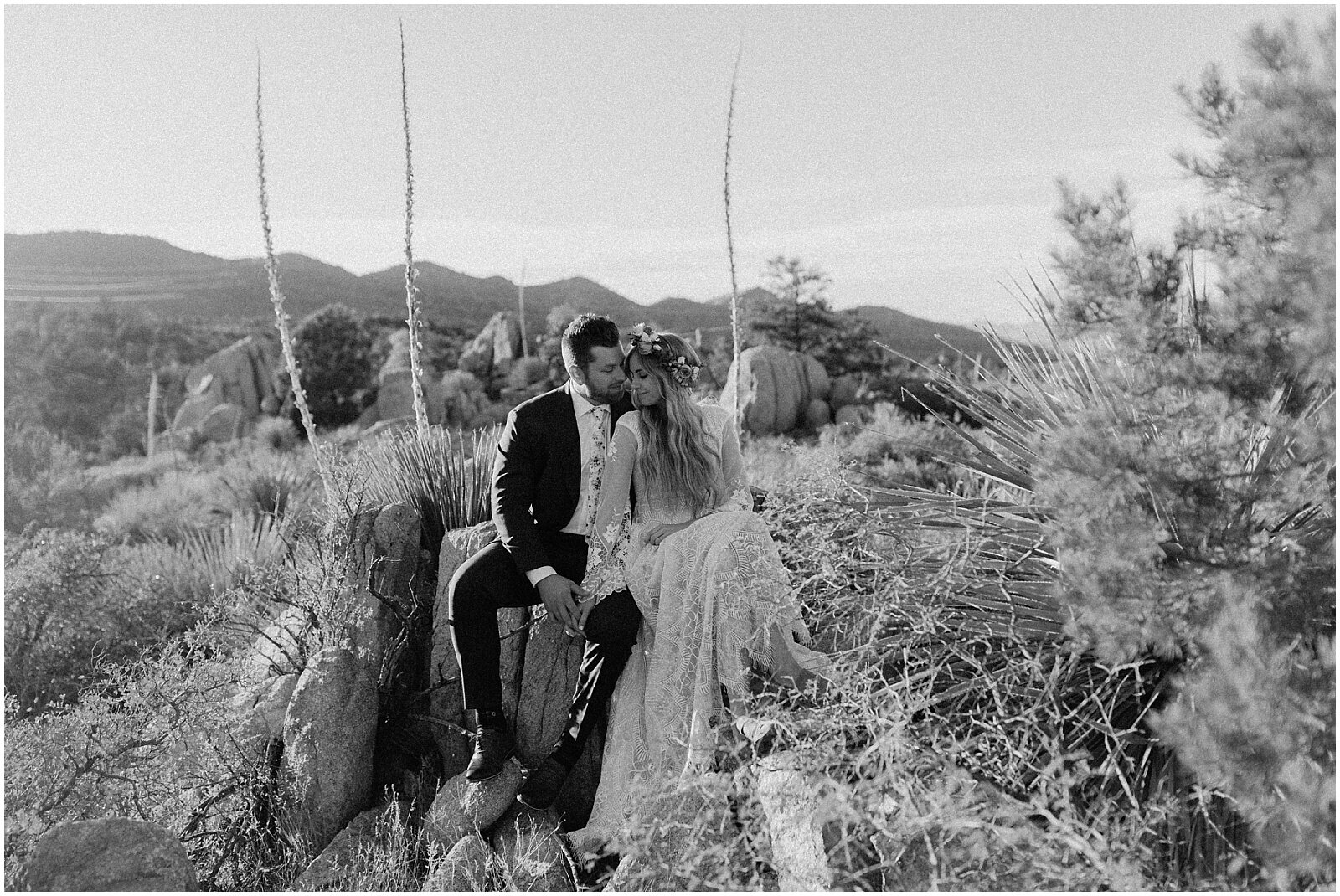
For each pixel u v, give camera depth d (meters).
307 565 3.96
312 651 3.64
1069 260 2.48
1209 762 2.07
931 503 3.41
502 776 3.10
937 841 2.37
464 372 34.88
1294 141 2.29
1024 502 3.43
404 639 3.58
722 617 2.98
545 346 36.31
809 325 39.12
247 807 3.14
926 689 2.61
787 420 23.23
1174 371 2.40
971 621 2.93
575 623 3.08
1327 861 1.99
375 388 43.31
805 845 2.40
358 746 3.21
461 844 2.89
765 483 4.13
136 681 3.85
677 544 3.12
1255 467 2.59
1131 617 2.32
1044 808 2.20
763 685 3.03
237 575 5.70
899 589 2.82
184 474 16.33
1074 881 2.14
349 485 3.94
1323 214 2.25
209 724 3.30
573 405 3.21
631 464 3.21
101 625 5.45
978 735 2.56
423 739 3.49
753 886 2.43
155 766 3.20
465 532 3.61
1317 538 2.53
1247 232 2.40
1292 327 2.30
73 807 3.03
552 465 3.17
